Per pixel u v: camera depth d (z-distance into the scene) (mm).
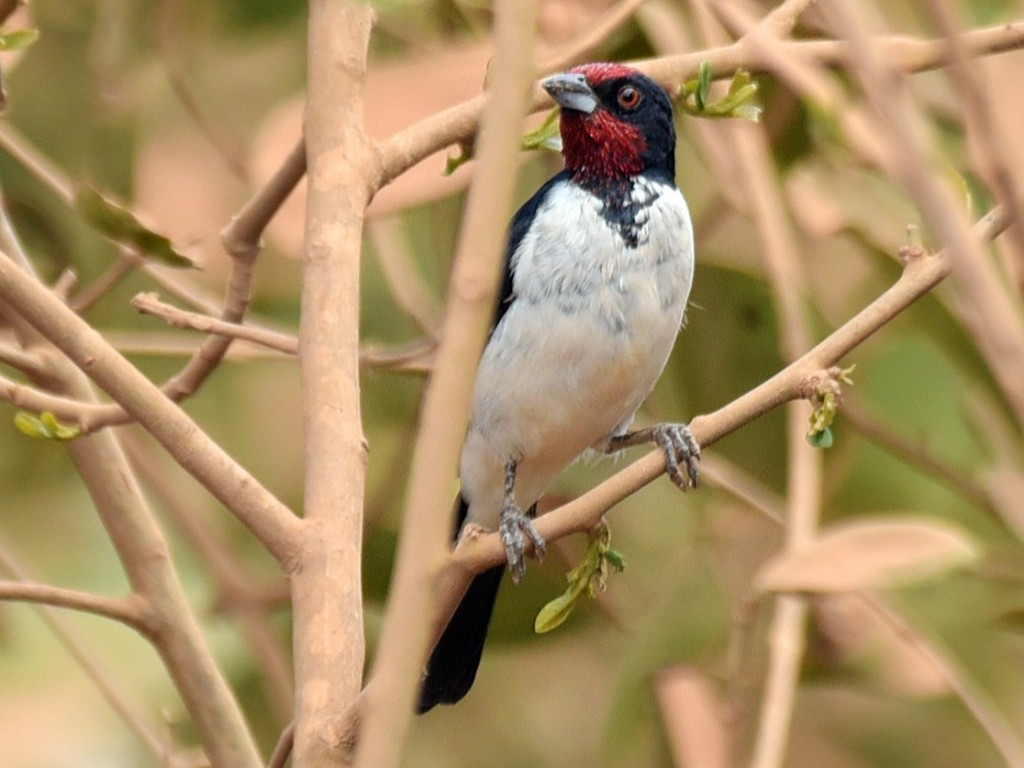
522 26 3512
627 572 9883
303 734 4535
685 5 8547
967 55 3104
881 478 9047
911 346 8914
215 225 8625
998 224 4648
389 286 10070
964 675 8250
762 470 9102
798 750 9547
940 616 8875
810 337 8664
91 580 10328
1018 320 2871
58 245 9703
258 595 9273
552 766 10812
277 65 10039
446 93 6957
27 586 5676
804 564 5184
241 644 9617
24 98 9859
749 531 8820
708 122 8344
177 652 6059
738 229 9117
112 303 9875
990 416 8953
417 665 3287
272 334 5543
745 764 7582
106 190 9312
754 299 9062
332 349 5180
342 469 4980
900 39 5926
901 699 9633
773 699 5711
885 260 8828
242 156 8586
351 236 5410
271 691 9375
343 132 5582
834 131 4656
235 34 10047
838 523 9000
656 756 8289
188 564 9922
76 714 9461
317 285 5289
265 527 4824
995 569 8688
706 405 9242
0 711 9359
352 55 5676
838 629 7855
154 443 10320
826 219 8664
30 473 10547
